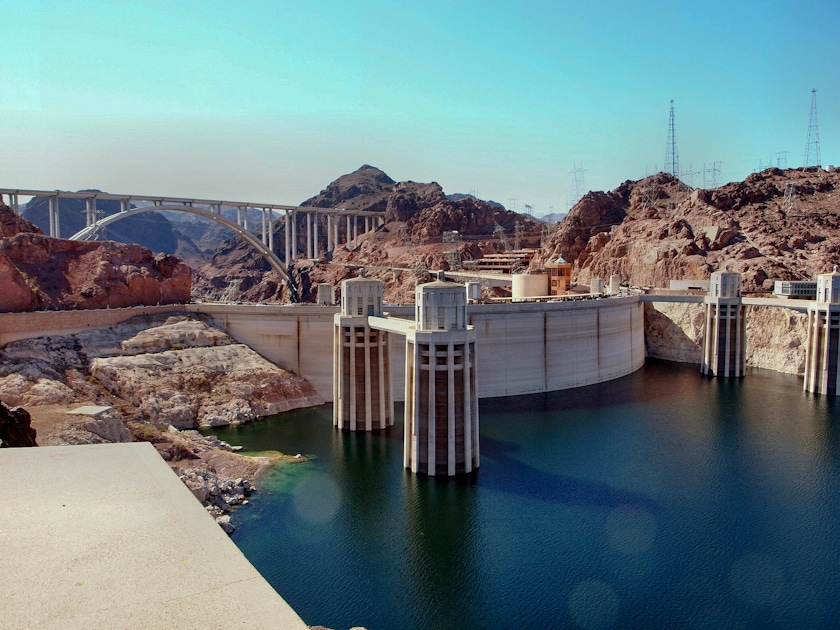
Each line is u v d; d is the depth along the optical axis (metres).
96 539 17.05
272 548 61.41
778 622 50.97
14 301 105.12
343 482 77.88
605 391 130.75
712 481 79.00
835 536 64.56
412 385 81.00
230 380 108.31
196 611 13.96
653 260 194.25
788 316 154.12
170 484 20.88
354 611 52.34
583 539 64.12
